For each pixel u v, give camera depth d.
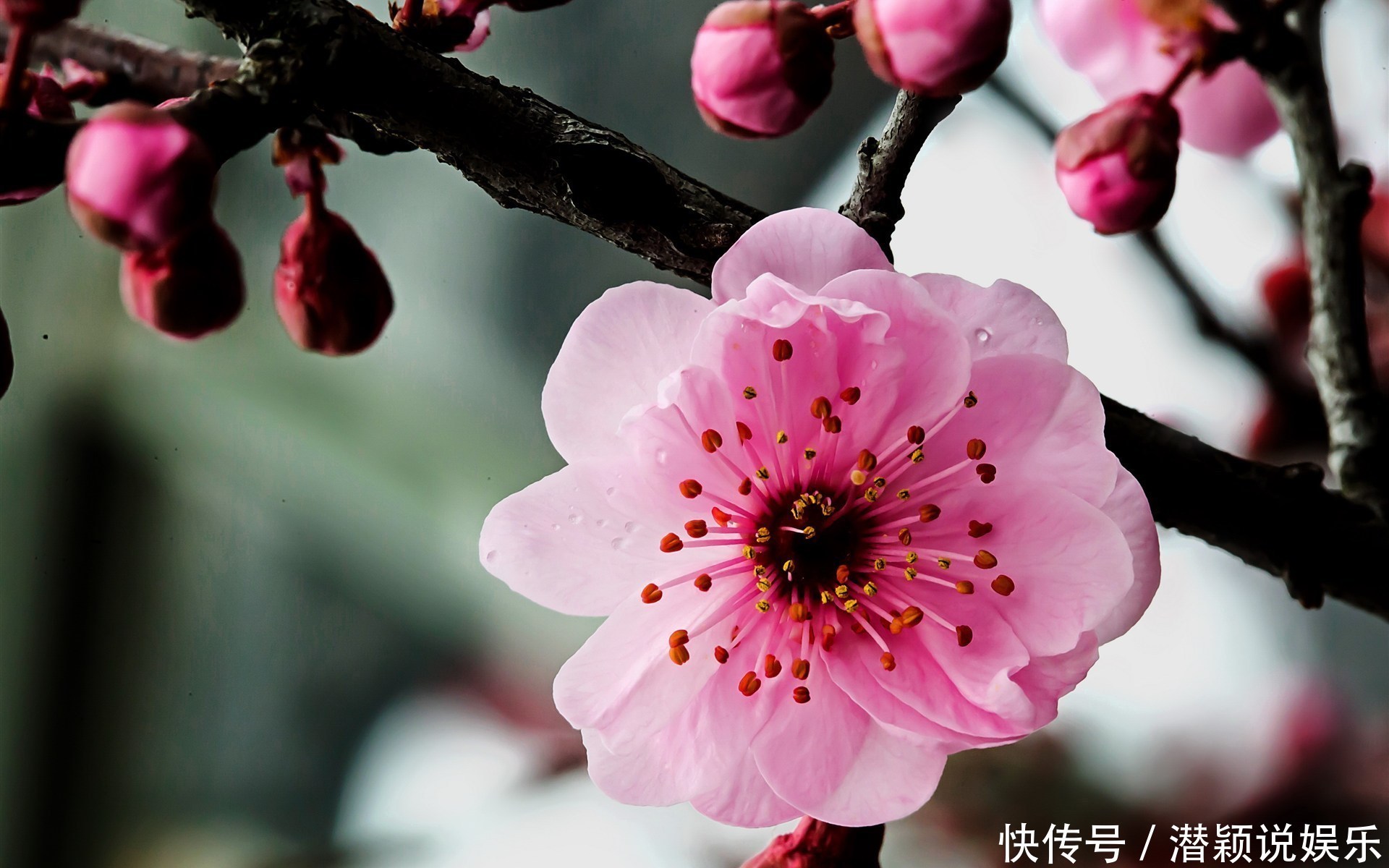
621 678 0.27
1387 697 0.39
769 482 0.28
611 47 0.43
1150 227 0.27
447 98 0.27
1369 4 0.32
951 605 0.27
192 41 0.41
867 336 0.27
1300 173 0.29
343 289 0.28
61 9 0.25
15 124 0.26
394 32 0.27
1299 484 0.28
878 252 0.27
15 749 0.45
